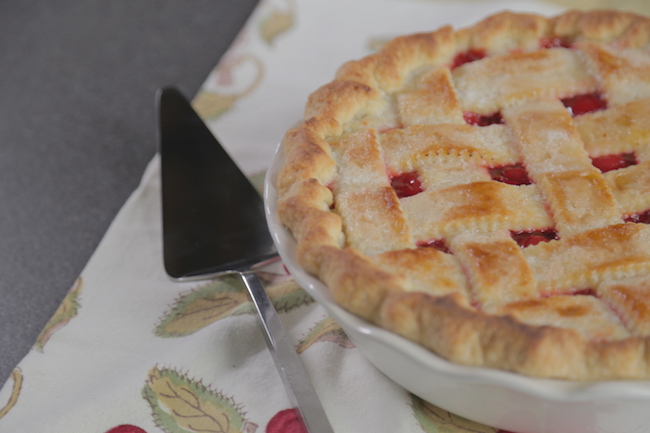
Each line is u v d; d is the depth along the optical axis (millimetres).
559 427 433
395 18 650
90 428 448
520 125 497
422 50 541
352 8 658
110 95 643
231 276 515
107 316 499
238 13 703
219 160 556
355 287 423
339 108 509
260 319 483
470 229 461
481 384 408
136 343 487
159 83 649
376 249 453
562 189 467
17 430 448
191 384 463
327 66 624
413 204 469
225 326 478
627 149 492
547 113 502
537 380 403
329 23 649
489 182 475
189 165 554
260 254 519
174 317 498
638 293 426
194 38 681
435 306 413
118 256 525
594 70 524
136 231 538
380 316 420
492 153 490
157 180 562
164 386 461
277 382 465
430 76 526
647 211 465
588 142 494
